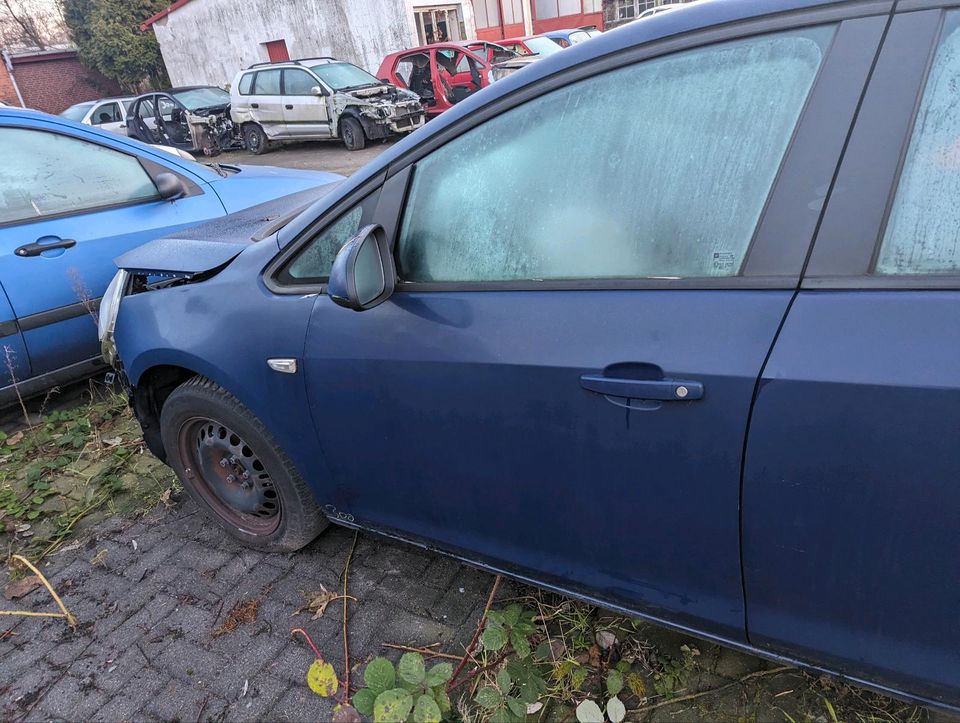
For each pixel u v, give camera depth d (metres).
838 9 1.26
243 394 2.13
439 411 1.74
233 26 19.05
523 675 1.88
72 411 3.75
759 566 1.43
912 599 1.29
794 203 1.30
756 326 1.31
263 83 13.01
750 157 1.34
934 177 1.20
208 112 13.90
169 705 1.97
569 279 1.56
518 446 1.65
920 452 1.18
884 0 1.23
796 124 1.30
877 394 1.19
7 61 26.06
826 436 1.25
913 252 1.22
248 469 2.39
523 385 1.57
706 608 1.58
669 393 1.37
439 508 1.94
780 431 1.29
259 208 2.94
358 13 16.72
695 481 1.42
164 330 2.27
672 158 1.43
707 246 1.39
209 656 2.12
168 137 14.31
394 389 1.79
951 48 1.19
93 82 28.00
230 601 2.32
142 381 2.54
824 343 1.24
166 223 3.81
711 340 1.34
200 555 2.56
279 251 2.04
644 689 1.84
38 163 3.49
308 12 17.48
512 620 1.99
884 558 1.28
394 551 2.46
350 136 12.10
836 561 1.33
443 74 12.76
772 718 1.74
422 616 2.17
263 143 13.39
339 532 2.59
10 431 3.69
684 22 1.41
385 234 1.74
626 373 1.42
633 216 1.48
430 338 1.70
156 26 20.66
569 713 1.83
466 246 1.70
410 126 12.16
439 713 1.67
